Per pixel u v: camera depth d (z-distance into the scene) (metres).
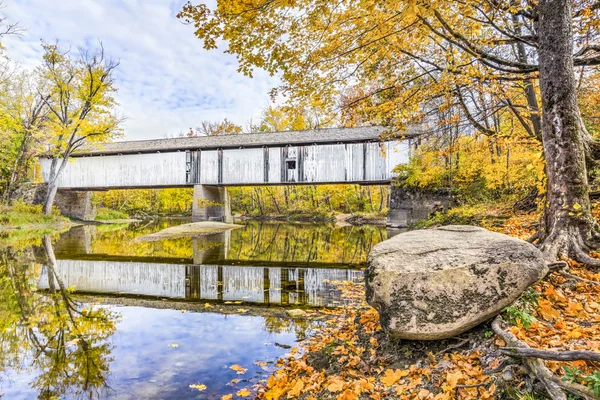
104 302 5.73
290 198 38.09
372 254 3.17
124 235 17.39
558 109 3.85
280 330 4.30
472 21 5.48
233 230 20.80
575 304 2.74
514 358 2.12
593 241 3.55
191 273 8.19
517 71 5.06
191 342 3.95
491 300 2.57
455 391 2.18
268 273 8.12
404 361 2.76
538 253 2.74
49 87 21.56
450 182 14.17
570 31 3.91
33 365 3.41
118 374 3.20
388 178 19.81
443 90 6.45
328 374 2.91
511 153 9.48
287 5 3.63
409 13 3.27
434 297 2.69
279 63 4.71
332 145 20.97
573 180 3.74
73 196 27.36
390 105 6.62
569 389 1.73
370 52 5.51
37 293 6.35
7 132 21.17
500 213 9.12
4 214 19.09
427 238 3.29
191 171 23.48
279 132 23.48
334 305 5.32
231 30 3.97
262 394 2.80
